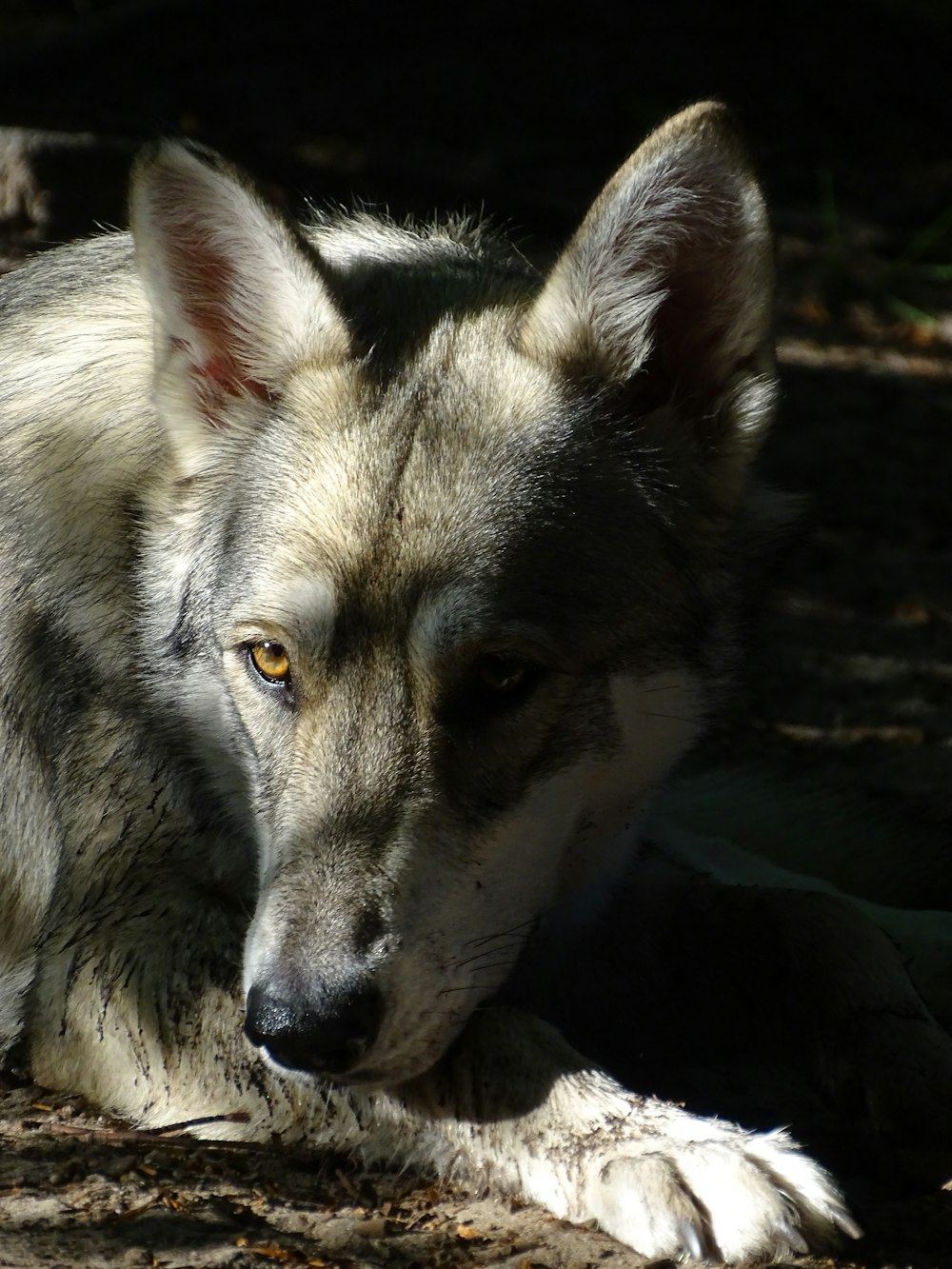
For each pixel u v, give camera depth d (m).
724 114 5.46
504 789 5.34
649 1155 4.98
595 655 5.50
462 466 5.48
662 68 26.42
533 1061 5.34
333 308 5.80
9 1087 6.11
